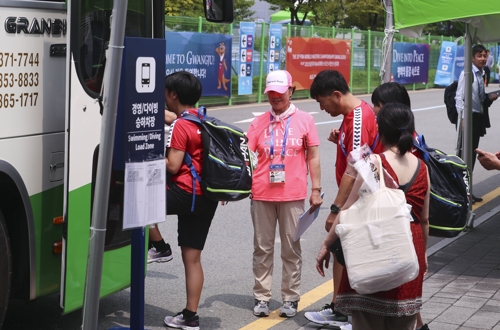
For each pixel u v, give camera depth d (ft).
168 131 18.03
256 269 20.20
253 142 19.60
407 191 13.80
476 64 34.63
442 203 16.56
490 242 28.12
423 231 14.56
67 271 16.05
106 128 13.19
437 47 122.21
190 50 71.46
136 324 16.29
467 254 26.35
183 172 17.93
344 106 17.75
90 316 13.66
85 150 16.29
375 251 12.96
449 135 62.85
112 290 17.95
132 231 16.05
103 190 13.35
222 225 31.37
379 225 12.97
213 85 76.13
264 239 19.89
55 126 16.88
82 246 16.42
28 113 16.05
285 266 20.08
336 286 19.38
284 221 19.65
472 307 20.58
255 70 82.84
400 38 111.04
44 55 16.40
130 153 14.34
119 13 12.96
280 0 119.75
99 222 13.44
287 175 19.42
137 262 16.14
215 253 27.02
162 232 29.53
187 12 91.04
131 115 14.28
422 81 118.21
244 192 17.90
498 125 70.95
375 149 17.47
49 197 16.85
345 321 19.57
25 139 15.99
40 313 20.18
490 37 29.48
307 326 19.56
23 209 16.14
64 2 16.93
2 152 15.39
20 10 15.65
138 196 14.61
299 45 88.89
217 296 22.08
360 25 134.51
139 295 16.24
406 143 13.69
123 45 13.50
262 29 82.58
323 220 33.04
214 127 17.88
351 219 13.28
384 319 13.93
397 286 13.14
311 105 83.51
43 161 16.56
